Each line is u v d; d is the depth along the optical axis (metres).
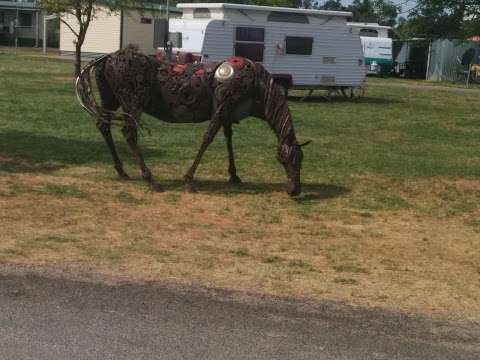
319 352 4.40
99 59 8.58
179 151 11.95
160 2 43.94
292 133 8.61
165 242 6.75
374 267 6.29
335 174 10.66
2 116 15.23
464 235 7.60
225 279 5.72
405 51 45.91
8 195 8.33
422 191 9.74
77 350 4.29
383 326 4.88
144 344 4.41
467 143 14.77
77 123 14.66
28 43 64.62
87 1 25.61
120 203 8.22
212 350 4.36
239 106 8.64
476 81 41.19
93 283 5.46
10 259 5.95
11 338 4.42
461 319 5.09
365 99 25.23
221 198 8.73
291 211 8.27
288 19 22.83
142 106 8.61
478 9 14.30
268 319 4.89
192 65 8.72
